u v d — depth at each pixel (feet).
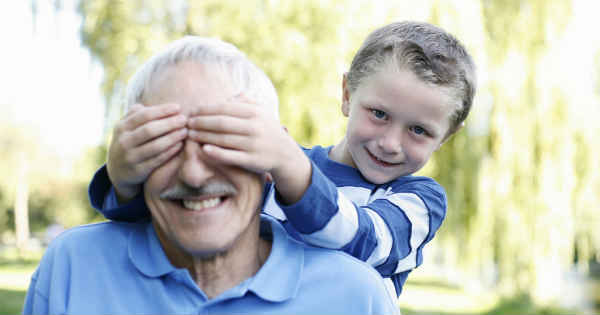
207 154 3.15
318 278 3.62
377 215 4.54
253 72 3.54
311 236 3.77
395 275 5.18
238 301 3.46
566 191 27.66
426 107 5.02
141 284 3.57
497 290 30.94
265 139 3.25
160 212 3.40
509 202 27.58
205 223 3.29
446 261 29.68
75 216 106.83
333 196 3.73
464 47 5.59
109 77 24.99
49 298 3.76
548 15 27.73
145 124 3.22
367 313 3.61
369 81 5.24
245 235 3.56
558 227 27.78
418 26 5.48
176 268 3.63
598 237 30.35
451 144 28.04
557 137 27.45
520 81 27.45
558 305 29.37
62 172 108.78
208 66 3.39
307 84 23.27
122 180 3.42
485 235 27.89
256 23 23.76
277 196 3.63
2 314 27.58
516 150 27.37
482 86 27.40
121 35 24.98
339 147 5.92
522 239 27.78
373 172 5.32
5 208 108.58
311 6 23.57
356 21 23.75
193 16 24.40
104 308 3.59
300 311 3.51
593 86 29.07
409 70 5.04
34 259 70.44
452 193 27.81
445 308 35.50
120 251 3.75
